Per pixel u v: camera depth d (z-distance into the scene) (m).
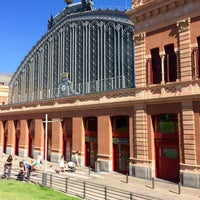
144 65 26.70
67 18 41.91
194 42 22.97
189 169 22.03
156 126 25.73
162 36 25.42
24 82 49.75
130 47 32.44
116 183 23.23
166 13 25.09
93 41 37.19
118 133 29.27
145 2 27.02
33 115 42.22
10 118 47.97
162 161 25.17
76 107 33.81
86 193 19.39
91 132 32.69
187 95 22.45
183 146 22.66
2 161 37.94
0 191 19.44
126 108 27.88
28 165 25.22
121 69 33.09
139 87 26.48
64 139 36.62
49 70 44.28
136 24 27.66
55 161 36.50
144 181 24.08
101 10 36.53
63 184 22.19
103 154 29.89
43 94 44.56
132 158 26.50
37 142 40.53
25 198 17.69
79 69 38.62
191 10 23.17
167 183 23.14
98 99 31.27
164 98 24.16
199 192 20.17
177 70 23.92
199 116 21.94
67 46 41.44
